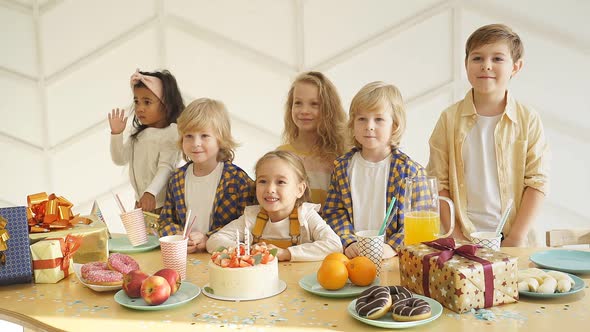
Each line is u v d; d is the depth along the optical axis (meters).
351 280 1.49
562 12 3.03
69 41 3.54
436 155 2.24
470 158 2.19
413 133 3.28
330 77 3.31
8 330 2.62
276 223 1.85
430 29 3.19
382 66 3.26
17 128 3.66
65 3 3.51
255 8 3.35
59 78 3.58
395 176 1.91
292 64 3.36
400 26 3.20
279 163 1.83
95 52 3.53
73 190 3.71
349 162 1.99
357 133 1.92
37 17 3.53
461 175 2.20
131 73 3.54
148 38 3.49
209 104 2.04
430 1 3.16
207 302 1.42
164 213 2.11
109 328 1.28
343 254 1.67
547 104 3.11
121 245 1.94
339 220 1.92
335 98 2.24
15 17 3.54
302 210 1.85
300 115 2.21
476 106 2.20
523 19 3.07
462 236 2.20
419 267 1.41
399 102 1.92
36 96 3.62
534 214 2.13
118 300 1.42
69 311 1.39
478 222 2.18
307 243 1.78
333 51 3.29
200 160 2.02
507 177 2.16
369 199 1.93
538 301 1.37
